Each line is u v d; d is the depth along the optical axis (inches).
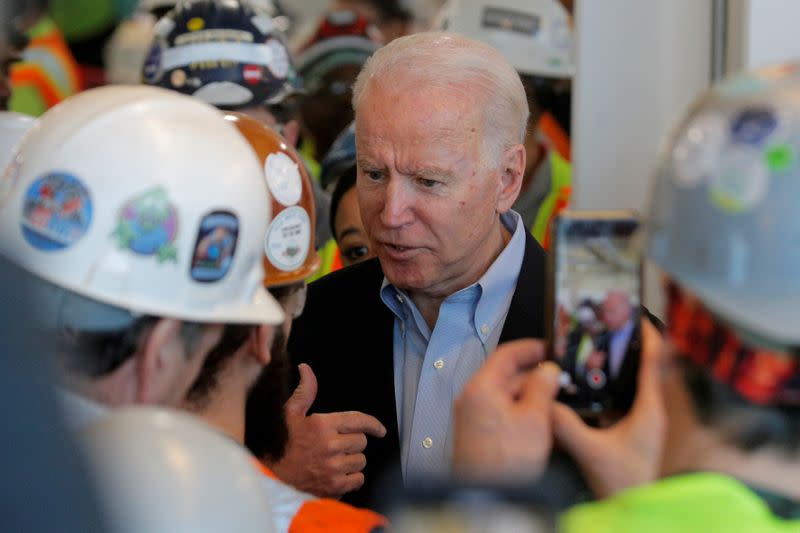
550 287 60.4
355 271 98.0
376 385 92.7
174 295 57.2
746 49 125.0
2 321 40.9
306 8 172.6
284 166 79.2
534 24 143.5
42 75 144.6
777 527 44.4
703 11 137.9
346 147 123.7
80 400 53.6
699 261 45.8
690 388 47.3
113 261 56.0
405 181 87.0
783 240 43.8
